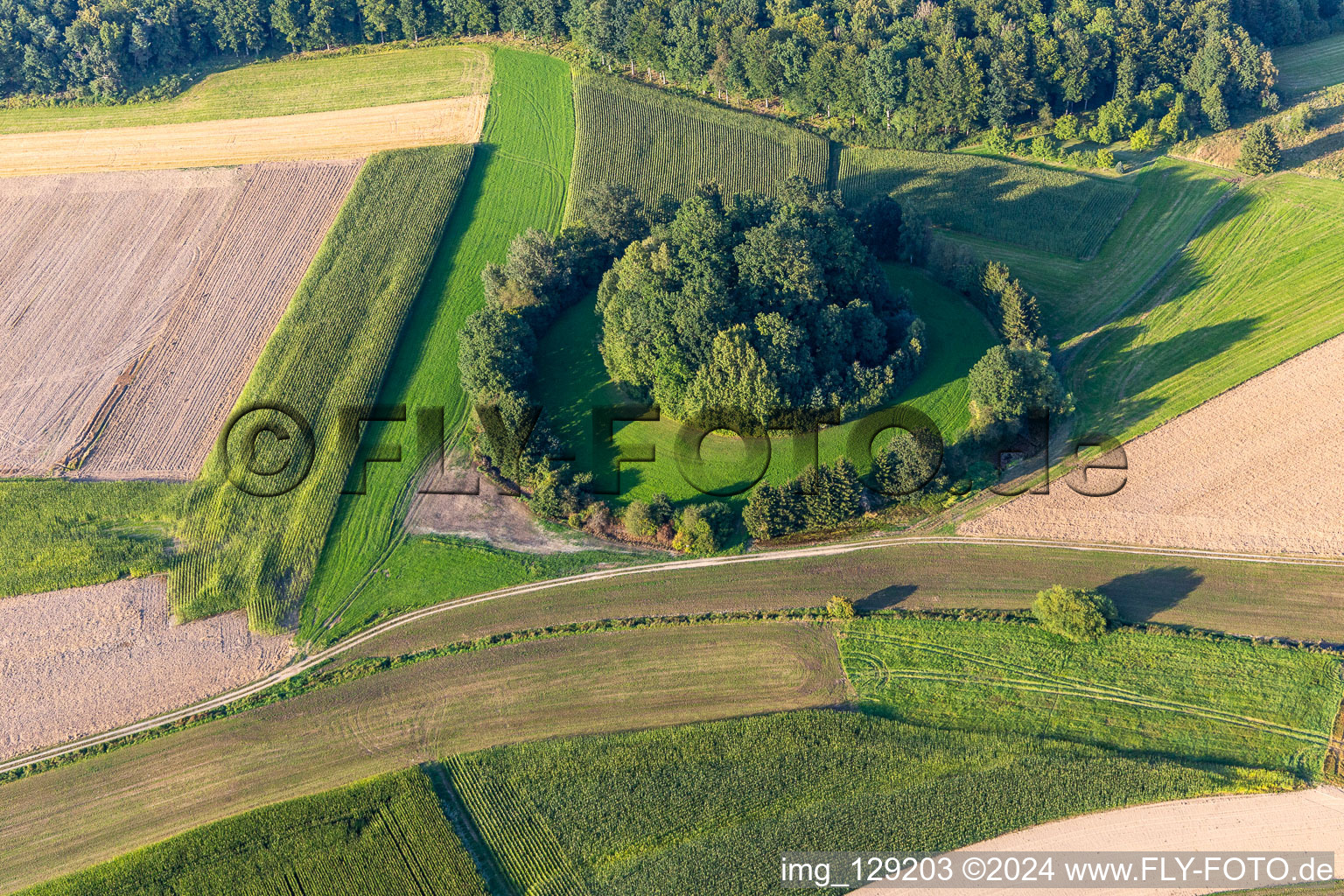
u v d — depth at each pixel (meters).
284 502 81.25
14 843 62.69
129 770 65.75
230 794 63.84
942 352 89.69
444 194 109.56
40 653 72.75
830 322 81.19
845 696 66.69
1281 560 72.50
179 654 72.12
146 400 92.00
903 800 59.94
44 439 88.81
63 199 114.94
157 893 58.84
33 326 100.31
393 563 77.06
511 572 76.00
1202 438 81.44
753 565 75.56
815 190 100.81
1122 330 92.81
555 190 112.06
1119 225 106.00
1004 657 68.06
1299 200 105.44
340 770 64.50
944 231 107.06
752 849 58.28
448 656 70.88
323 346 93.06
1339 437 80.19
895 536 76.94
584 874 58.16
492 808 61.75
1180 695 65.12
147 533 80.19
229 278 103.56
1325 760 61.19
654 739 63.97
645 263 84.19
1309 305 92.19
